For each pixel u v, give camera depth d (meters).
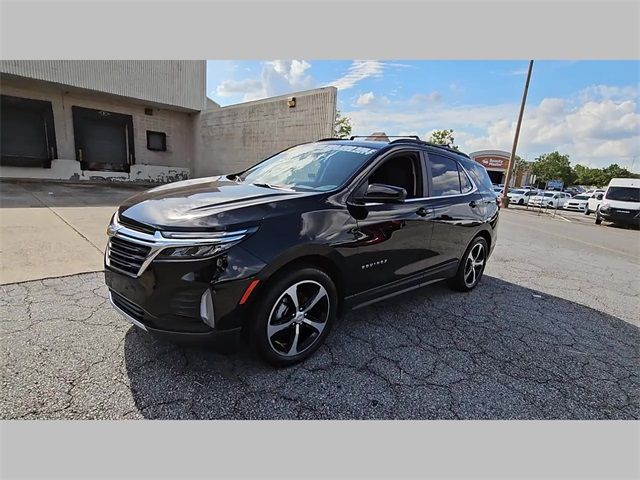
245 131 14.07
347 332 3.25
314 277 2.63
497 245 8.33
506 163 48.50
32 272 4.07
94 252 4.94
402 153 3.40
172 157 17.92
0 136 13.29
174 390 2.30
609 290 5.20
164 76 15.86
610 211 16.12
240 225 2.28
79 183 14.55
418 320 3.61
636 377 2.86
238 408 2.20
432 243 3.65
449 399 2.42
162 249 2.16
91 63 13.84
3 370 2.34
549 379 2.74
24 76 12.44
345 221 2.75
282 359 2.58
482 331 3.47
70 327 2.92
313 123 11.30
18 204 8.13
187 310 2.20
